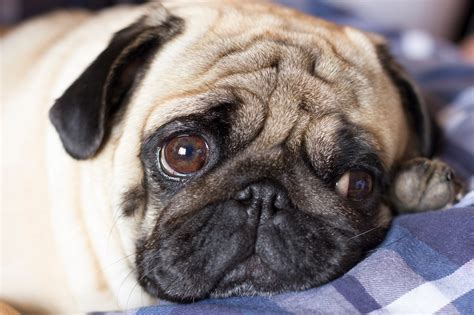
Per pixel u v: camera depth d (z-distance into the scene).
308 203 0.42
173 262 0.41
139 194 0.43
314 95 0.43
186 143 0.42
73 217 0.46
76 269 0.47
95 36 0.50
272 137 0.42
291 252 0.41
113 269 0.45
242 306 0.40
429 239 0.41
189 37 0.45
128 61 0.44
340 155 0.42
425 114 0.49
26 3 0.74
